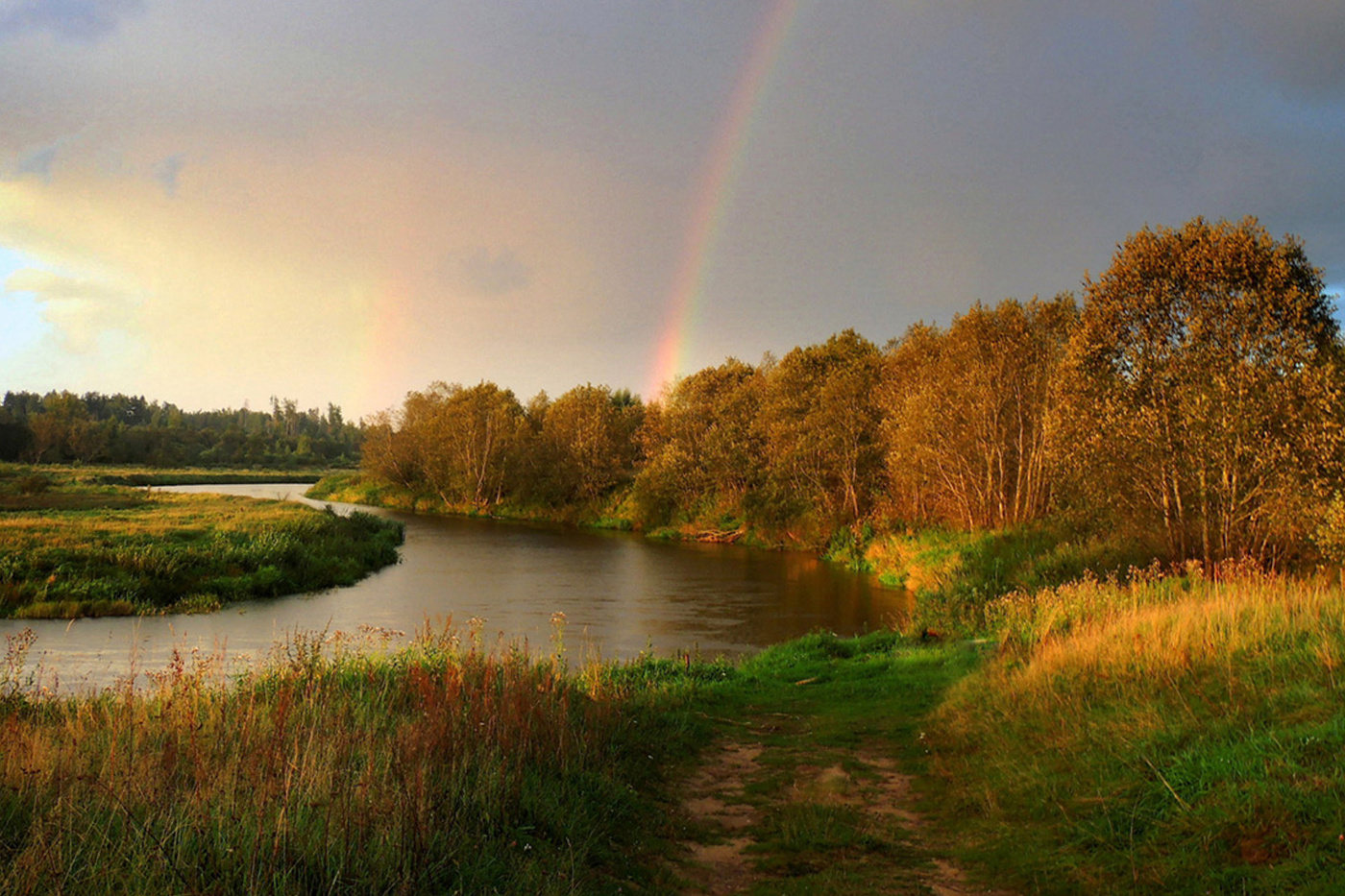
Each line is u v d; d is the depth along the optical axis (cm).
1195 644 1020
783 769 1021
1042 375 3728
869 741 1170
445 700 930
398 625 2567
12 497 6016
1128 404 2272
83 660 1900
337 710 908
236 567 3266
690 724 1212
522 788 732
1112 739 862
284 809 580
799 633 2570
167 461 15588
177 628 2439
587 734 947
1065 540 2883
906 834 798
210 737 785
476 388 9431
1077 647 1180
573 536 6362
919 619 2386
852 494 5228
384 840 575
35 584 2700
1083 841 693
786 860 720
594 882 621
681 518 6738
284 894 507
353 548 4284
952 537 3966
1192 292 2189
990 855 722
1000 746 983
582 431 8144
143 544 3419
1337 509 1786
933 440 4097
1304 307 2038
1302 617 1030
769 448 6122
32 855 496
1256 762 682
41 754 676
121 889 499
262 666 1591
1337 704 750
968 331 3912
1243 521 2111
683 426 7056
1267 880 546
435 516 8338
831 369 5716
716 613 2958
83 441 14188
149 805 580
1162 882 594
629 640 2427
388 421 10062
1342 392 1944
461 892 548
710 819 840
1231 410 2036
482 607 3017
